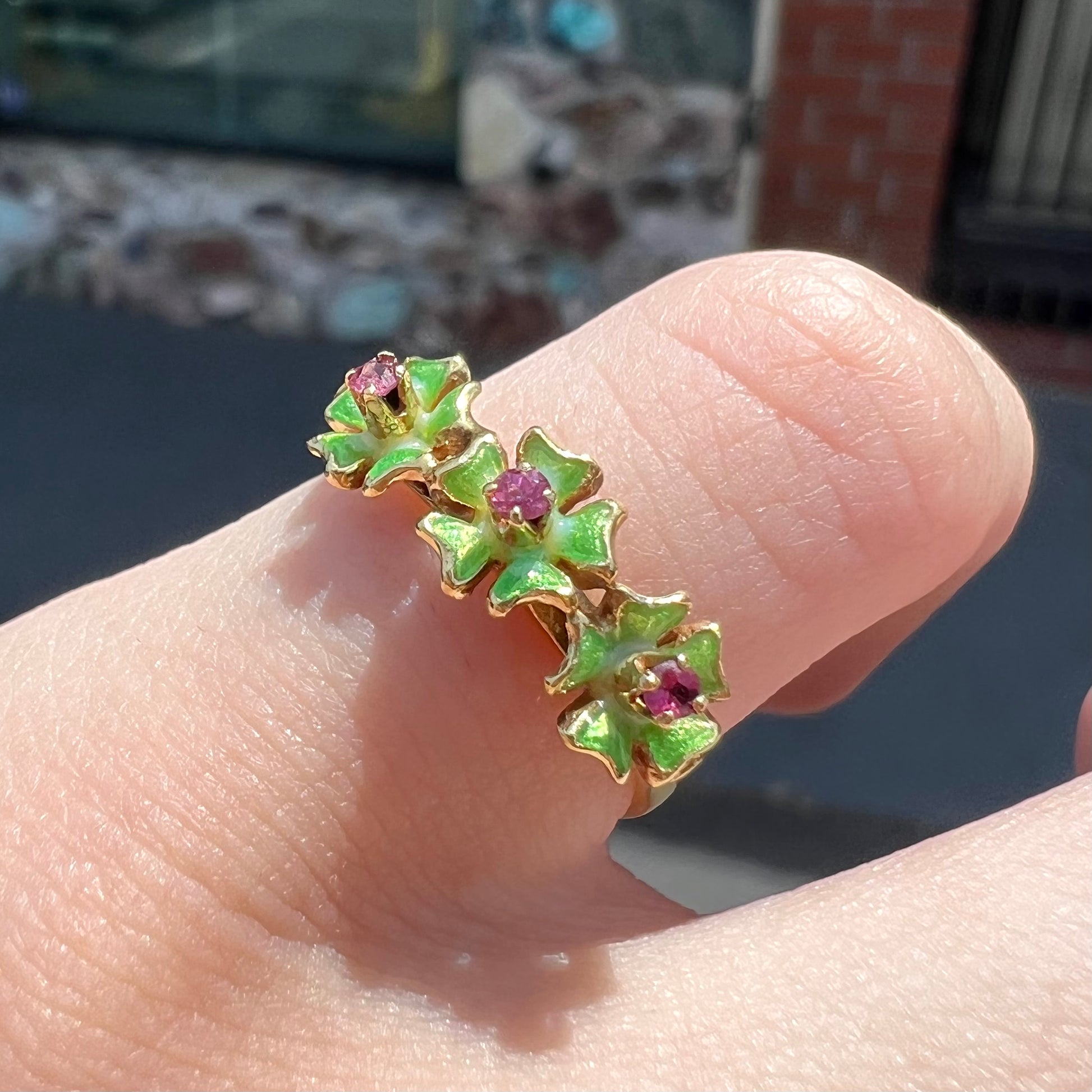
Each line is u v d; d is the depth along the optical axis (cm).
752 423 5
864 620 5
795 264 5
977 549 5
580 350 5
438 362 5
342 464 5
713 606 5
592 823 5
